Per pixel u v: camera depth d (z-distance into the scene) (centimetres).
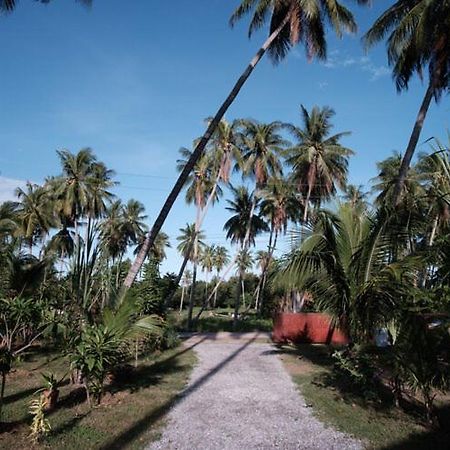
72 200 3988
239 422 768
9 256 1148
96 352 813
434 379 673
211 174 3534
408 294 720
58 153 4088
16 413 759
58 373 1102
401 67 1752
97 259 1033
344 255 1063
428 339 646
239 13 1573
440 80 1731
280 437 693
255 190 3903
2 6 950
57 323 990
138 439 662
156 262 1770
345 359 1005
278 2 1499
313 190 3562
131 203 5769
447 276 617
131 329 899
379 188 3631
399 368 741
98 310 1002
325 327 2047
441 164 638
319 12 1501
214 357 1551
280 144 3581
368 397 881
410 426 732
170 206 1213
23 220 4056
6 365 707
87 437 655
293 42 1482
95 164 4234
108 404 847
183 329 2952
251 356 1598
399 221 931
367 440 675
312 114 3375
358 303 926
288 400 928
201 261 8175
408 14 1577
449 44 1619
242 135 3434
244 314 4781
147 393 953
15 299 923
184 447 641
